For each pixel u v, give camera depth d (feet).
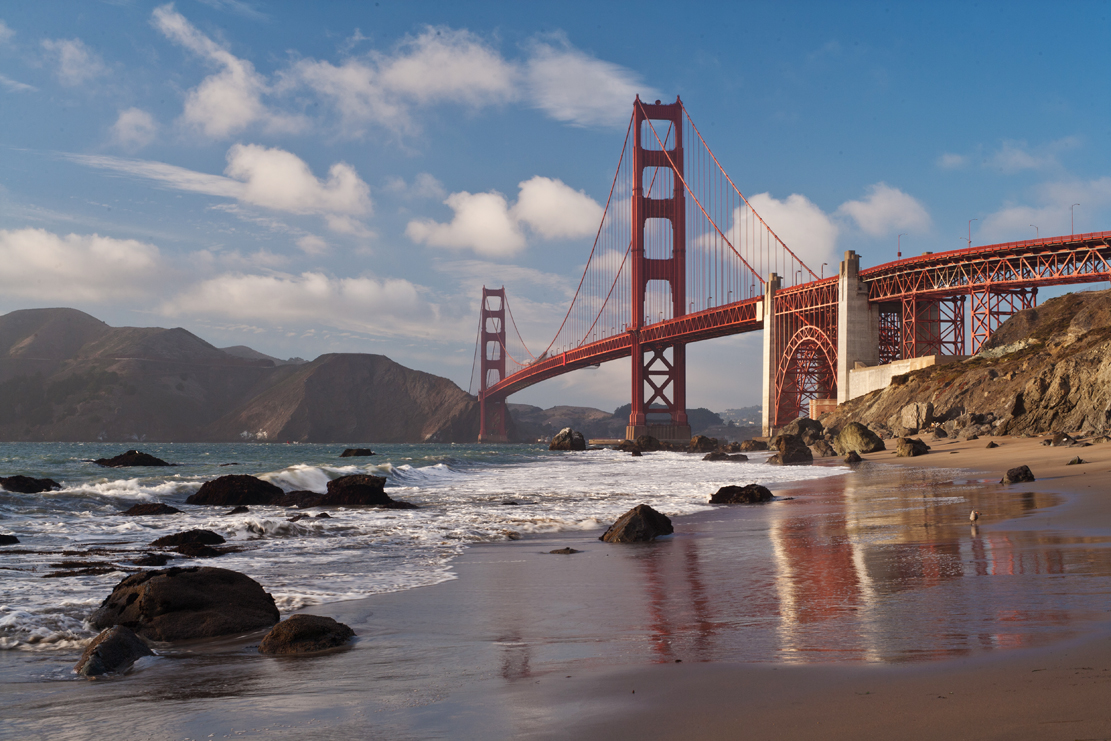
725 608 26.11
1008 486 79.51
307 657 21.35
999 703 13.83
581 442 329.93
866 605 24.84
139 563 39.34
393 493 92.48
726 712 14.35
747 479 118.21
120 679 19.45
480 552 44.06
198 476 119.65
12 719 15.70
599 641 21.98
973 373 248.73
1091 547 34.83
